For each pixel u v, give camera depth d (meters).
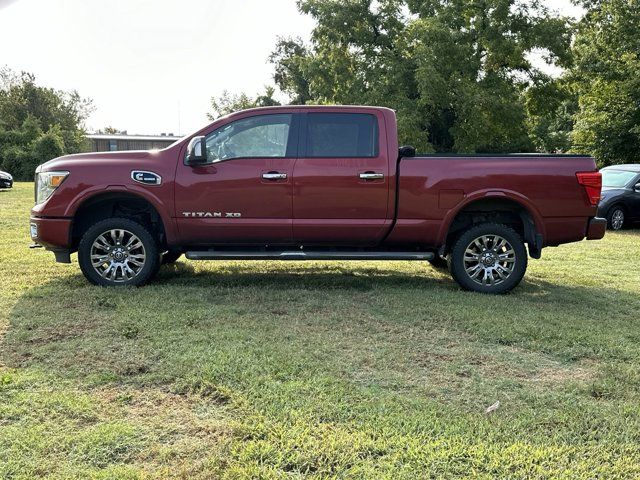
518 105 27.05
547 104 29.47
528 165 5.93
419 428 2.95
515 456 2.71
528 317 5.10
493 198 5.98
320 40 29.14
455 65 26.59
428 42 25.84
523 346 4.35
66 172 5.83
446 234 6.00
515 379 3.69
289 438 2.82
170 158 5.88
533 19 27.58
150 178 5.81
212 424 2.96
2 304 5.19
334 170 5.82
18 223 11.35
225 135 5.92
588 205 5.98
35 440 2.76
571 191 5.95
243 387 3.42
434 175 5.87
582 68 27.64
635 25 26.66
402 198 5.88
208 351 3.99
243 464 2.59
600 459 2.72
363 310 5.23
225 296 5.64
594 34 28.19
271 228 5.88
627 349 4.29
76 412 3.08
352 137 5.91
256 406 3.17
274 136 5.91
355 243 6.06
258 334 4.43
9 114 56.12
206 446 2.75
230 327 4.59
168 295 5.59
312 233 5.93
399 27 28.25
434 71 24.78
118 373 3.63
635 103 26.19
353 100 27.38
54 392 3.33
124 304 5.20
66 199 5.81
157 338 4.26
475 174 5.89
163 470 2.54
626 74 26.41
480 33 27.52
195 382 3.47
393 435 2.88
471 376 3.72
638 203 13.41
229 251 6.05
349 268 7.51
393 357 4.00
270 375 3.60
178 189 5.82
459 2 27.69
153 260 5.98
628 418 3.13
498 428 2.98
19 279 6.27
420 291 6.06
